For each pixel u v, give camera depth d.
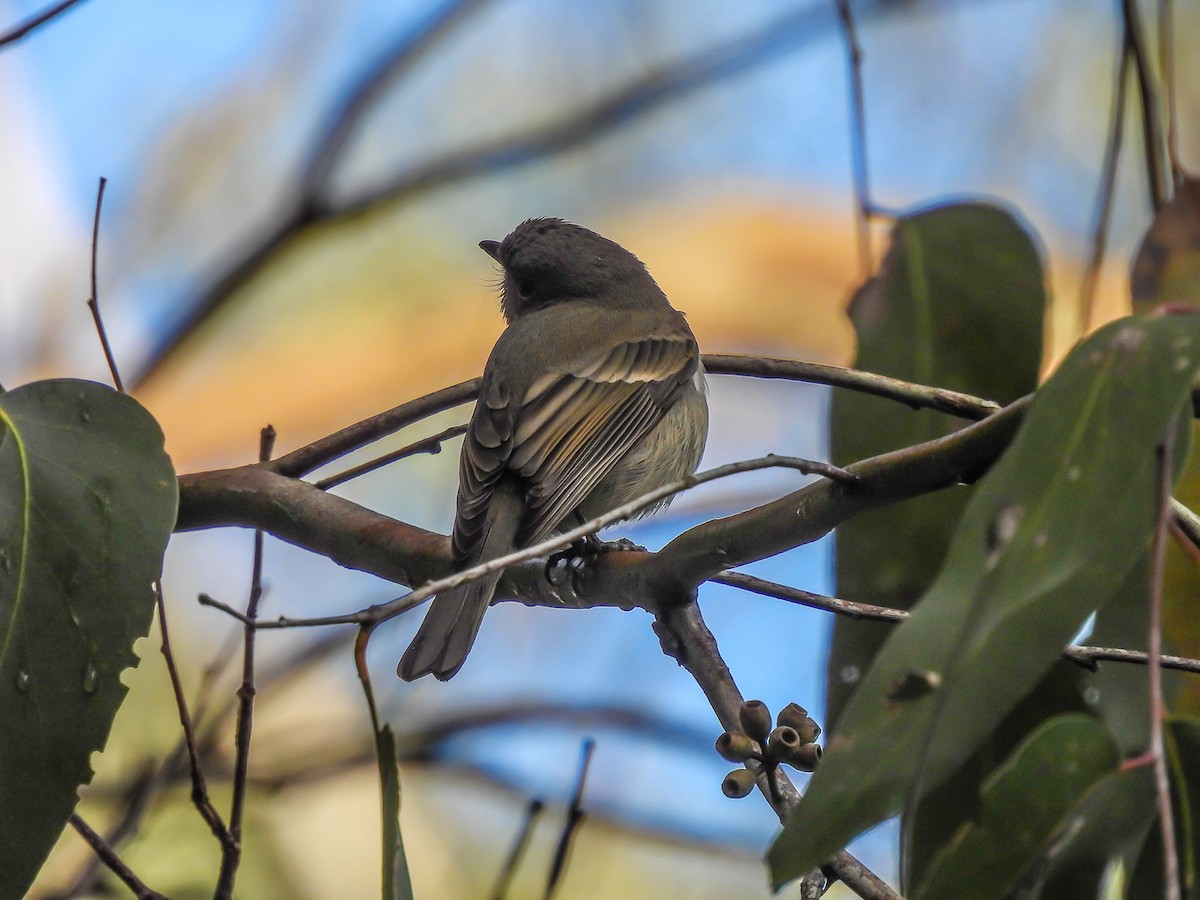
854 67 8.94
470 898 11.95
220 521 7.71
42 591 6.14
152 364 15.06
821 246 16.39
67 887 9.19
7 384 14.97
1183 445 4.82
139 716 11.88
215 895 5.81
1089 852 5.90
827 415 8.53
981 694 4.64
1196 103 15.24
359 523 7.45
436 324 15.77
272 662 12.91
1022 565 4.68
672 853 11.91
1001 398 8.62
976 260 8.73
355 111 14.54
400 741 12.27
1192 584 7.02
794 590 6.76
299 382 15.51
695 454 10.12
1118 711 7.02
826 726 7.67
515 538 8.06
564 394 9.20
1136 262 8.56
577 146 15.78
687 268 16.16
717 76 15.94
